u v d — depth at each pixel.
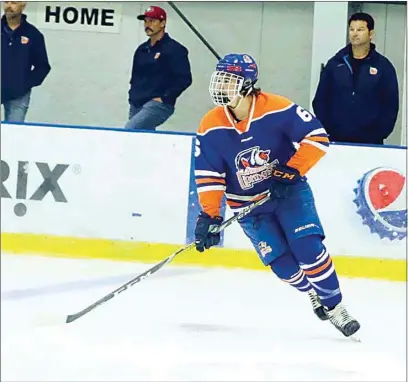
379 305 12.40
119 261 14.77
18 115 18.05
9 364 8.75
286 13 19.59
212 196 10.31
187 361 9.10
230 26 19.83
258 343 10.01
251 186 10.31
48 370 8.59
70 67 20.11
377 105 15.83
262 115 9.96
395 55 19.30
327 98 16.03
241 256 14.61
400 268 14.41
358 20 15.53
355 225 14.46
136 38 19.98
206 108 19.95
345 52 15.88
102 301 10.51
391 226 14.39
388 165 14.38
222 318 11.23
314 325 11.06
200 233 10.26
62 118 20.27
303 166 9.91
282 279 10.60
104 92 20.20
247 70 9.72
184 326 10.69
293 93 19.81
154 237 14.79
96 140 14.80
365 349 9.91
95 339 9.86
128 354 9.29
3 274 13.35
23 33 17.69
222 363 9.08
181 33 19.84
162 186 14.73
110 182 14.82
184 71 17.25
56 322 10.62
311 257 9.96
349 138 15.99
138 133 14.73
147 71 17.20
